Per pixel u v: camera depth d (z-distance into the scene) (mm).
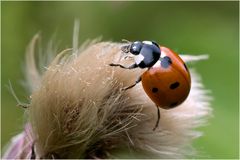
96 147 86
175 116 89
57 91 84
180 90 87
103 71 85
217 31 126
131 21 133
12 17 130
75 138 85
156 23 131
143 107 87
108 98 85
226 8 130
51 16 132
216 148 112
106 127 85
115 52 86
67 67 85
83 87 84
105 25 132
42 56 97
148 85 86
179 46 126
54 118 84
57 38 129
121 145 86
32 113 85
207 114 91
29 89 95
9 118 121
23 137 88
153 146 87
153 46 88
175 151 89
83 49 89
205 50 124
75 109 84
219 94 118
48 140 85
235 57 122
